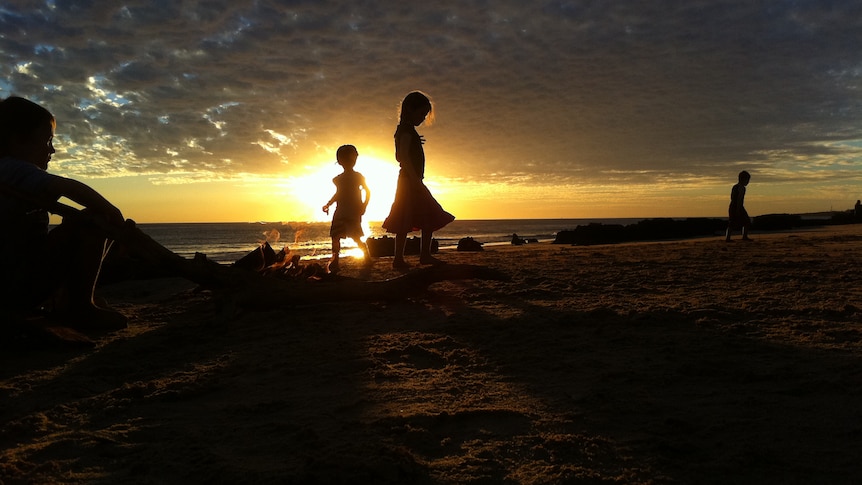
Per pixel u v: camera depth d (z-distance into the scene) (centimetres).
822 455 191
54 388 279
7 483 180
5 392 271
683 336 352
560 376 284
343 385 276
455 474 182
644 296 501
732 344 329
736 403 241
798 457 190
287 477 177
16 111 363
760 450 195
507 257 965
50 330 359
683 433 212
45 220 374
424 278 517
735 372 278
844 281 567
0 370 310
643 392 257
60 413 245
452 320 418
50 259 373
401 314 452
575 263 806
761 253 934
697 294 504
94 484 179
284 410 244
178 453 201
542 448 201
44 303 421
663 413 232
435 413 233
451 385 272
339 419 231
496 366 303
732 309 428
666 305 448
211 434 218
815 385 256
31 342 365
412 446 204
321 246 3559
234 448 204
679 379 273
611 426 220
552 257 939
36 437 220
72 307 409
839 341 333
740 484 175
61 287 405
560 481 177
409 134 695
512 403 247
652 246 1258
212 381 284
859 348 316
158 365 320
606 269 714
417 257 1071
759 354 309
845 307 415
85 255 396
